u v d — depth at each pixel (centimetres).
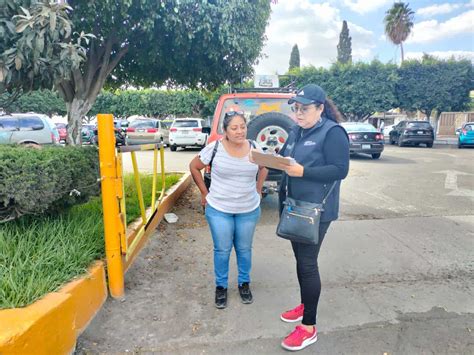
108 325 284
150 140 1931
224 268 313
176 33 508
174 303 317
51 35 319
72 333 250
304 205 246
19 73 338
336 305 312
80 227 350
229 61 630
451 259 409
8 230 317
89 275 288
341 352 252
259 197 331
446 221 556
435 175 1007
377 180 931
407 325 282
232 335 272
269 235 502
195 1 487
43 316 219
